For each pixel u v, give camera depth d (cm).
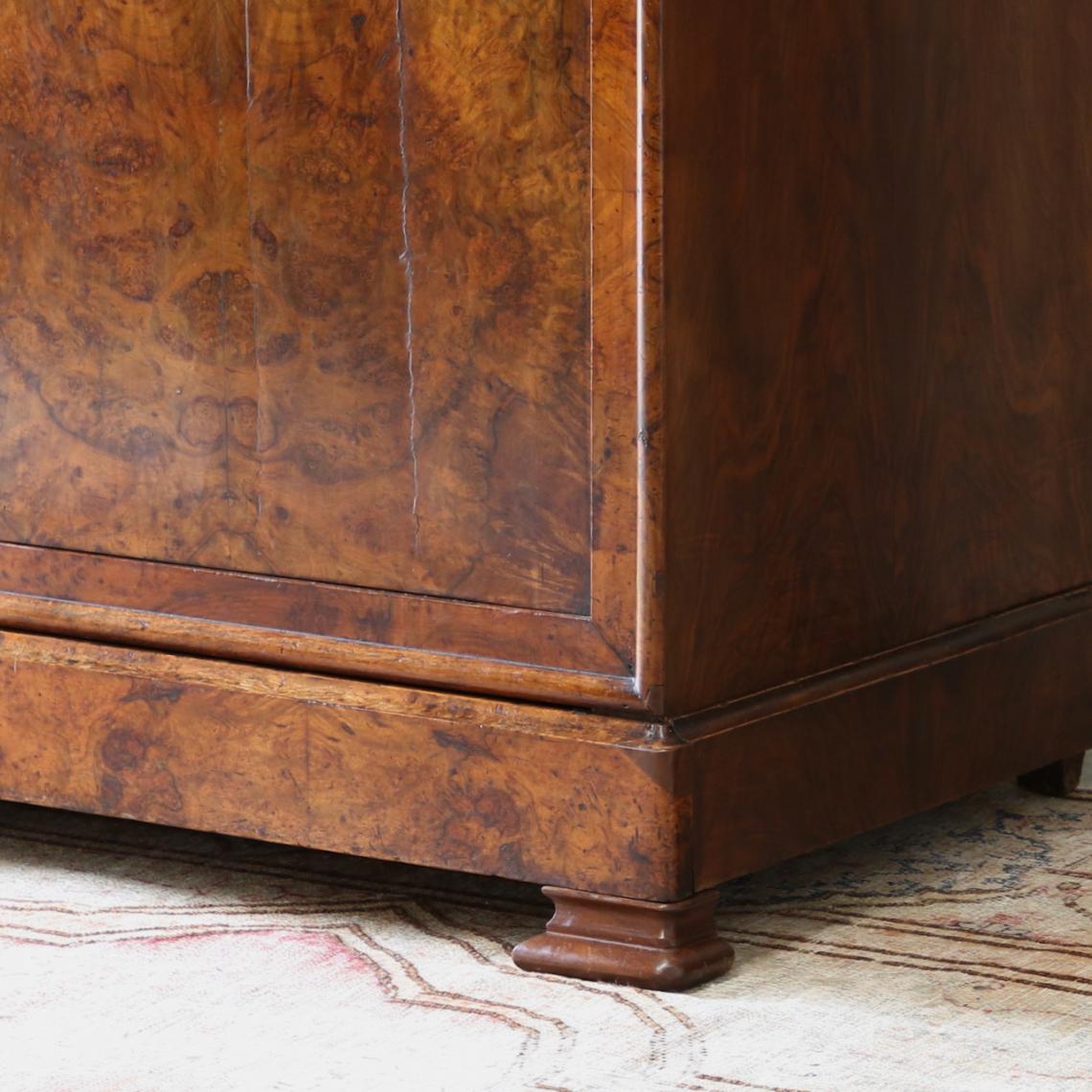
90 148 242
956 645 259
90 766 251
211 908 246
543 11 214
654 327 211
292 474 237
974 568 263
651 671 216
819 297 231
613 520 216
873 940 234
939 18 246
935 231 249
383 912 245
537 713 224
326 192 229
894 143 240
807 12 225
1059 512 280
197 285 238
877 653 247
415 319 226
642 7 207
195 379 240
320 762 235
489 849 226
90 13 239
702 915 222
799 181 227
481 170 220
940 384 253
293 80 229
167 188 238
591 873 220
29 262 248
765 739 227
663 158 209
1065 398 279
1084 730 286
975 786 264
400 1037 206
